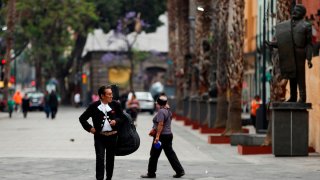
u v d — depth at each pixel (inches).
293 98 1752.0
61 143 2231.8
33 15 6141.7
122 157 1738.4
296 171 1408.7
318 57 1852.9
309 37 1690.5
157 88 5900.6
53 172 1402.6
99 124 1165.7
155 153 1309.1
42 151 1931.6
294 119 1737.2
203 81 3284.9
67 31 6668.3
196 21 3351.4
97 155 1167.6
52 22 6200.8
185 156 1808.6
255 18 4434.1
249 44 4594.0
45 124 3538.4
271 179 1278.3
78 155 1803.6
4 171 1417.3
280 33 1691.7
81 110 6048.2
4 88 5344.5
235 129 2340.1
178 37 4387.3
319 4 1894.7
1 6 5300.2
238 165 1547.7
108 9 7155.5
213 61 2930.6
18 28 6003.9
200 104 3206.2
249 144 2082.9
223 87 2704.2
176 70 4874.5
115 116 1173.7
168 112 1316.4
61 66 7465.6
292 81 1736.0
